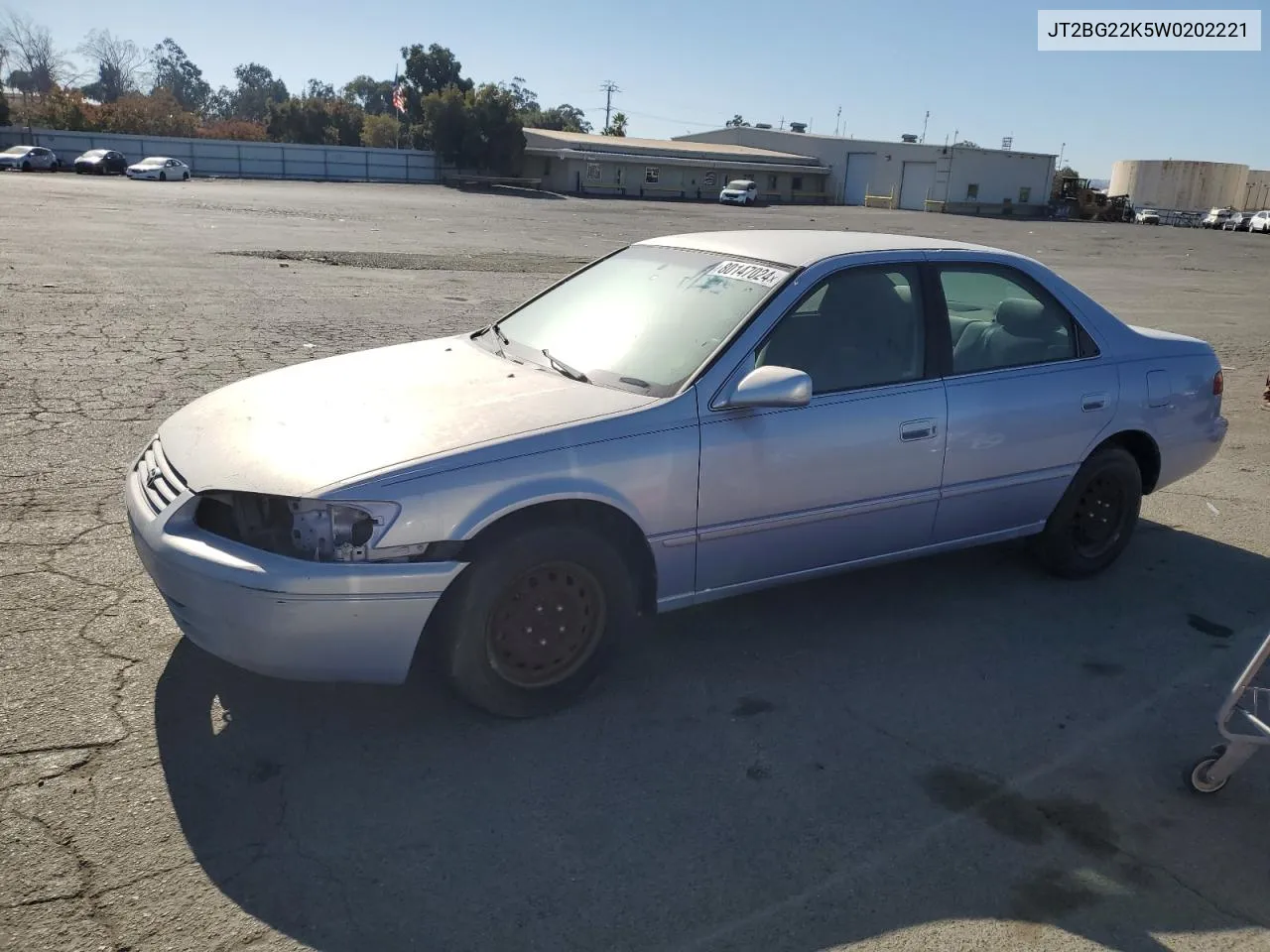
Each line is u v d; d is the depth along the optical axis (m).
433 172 66.69
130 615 3.97
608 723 3.50
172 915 2.48
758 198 68.75
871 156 74.19
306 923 2.49
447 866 2.74
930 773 3.32
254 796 2.97
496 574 3.24
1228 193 87.12
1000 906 2.71
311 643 3.04
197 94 146.75
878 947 2.53
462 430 3.33
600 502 3.41
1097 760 3.45
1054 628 4.47
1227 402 9.66
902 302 4.27
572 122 140.25
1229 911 2.75
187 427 3.63
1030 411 4.47
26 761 3.03
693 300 4.09
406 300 12.70
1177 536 5.76
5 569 4.28
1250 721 3.14
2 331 9.09
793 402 3.58
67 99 73.56
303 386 3.88
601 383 3.80
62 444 5.96
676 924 2.57
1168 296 20.28
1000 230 47.34
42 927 2.40
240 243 19.22
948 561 5.23
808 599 4.66
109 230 20.27
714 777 3.21
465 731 3.39
